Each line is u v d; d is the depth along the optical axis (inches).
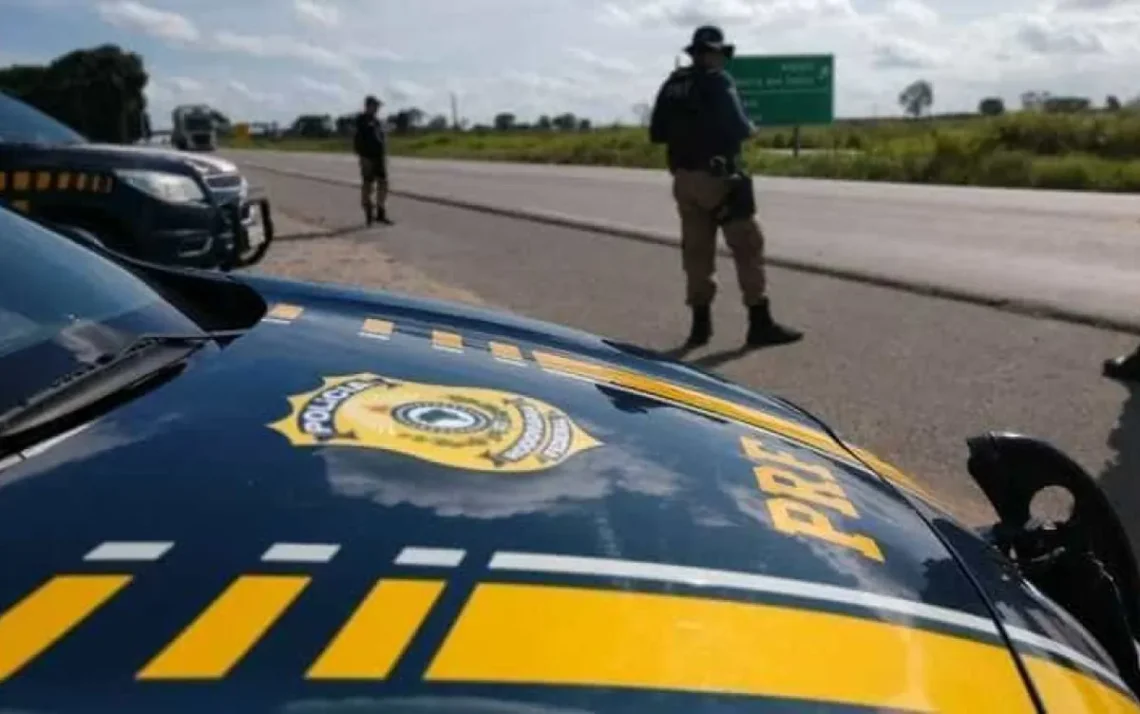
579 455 66.7
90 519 51.7
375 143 609.3
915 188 908.6
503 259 443.8
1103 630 74.9
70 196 294.5
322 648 45.4
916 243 475.2
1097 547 83.1
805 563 59.6
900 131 2027.6
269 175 1299.2
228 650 44.7
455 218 645.9
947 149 1115.9
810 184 985.5
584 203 745.6
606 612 50.7
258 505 54.0
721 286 361.1
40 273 80.4
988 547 75.2
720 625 51.9
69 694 42.0
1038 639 62.6
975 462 87.2
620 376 88.2
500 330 96.7
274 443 60.6
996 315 303.3
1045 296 327.6
